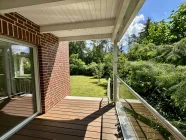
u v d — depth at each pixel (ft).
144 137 5.53
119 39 13.52
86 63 61.72
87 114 11.60
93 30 12.58
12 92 9.36
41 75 11.75
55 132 8.72
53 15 8.79
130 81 13.79
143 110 5.49
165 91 8.65
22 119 10.10
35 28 10.45
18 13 8.34
